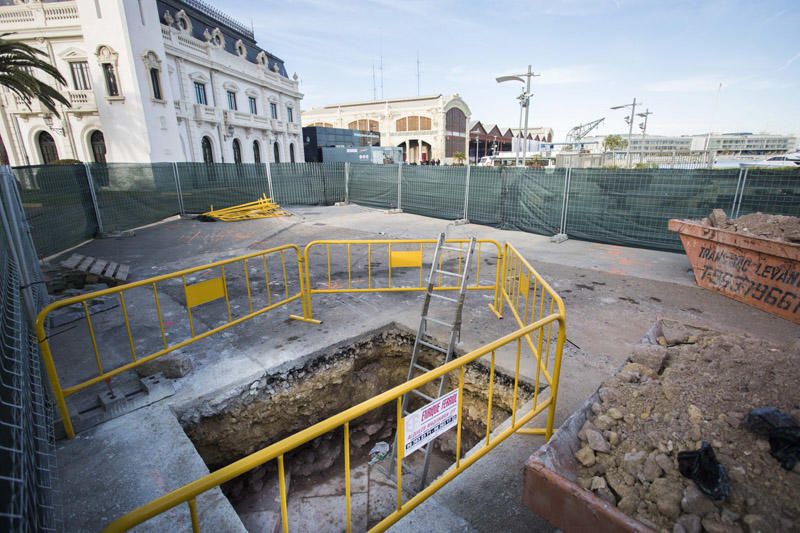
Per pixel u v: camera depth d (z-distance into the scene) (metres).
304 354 4.36
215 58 30.66
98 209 11.13
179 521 2.45
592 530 1.72
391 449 4.57
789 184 7.74
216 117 30.64
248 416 3.94
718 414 2.14
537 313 5.52
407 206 15.78
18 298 2.88
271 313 5.53
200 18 31.06
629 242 9.77
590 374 3.97
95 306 5.68
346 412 1.72
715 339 2.84
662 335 3.16
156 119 24.22
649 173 9.26
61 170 9.69
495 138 95.25
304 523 3.69
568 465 1.98
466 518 2.43
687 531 1.65
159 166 14.00
